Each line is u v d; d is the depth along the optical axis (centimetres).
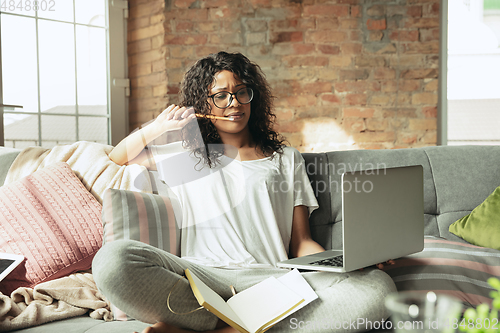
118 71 298
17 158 153
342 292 107
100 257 96
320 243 162
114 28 294
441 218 166
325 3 276
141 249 97
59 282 118
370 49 278
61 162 148
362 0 277
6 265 117
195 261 129
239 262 128
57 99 275
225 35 278
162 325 95
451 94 293
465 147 176
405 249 121
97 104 292
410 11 277
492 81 291
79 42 283
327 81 278
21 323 102
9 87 253
